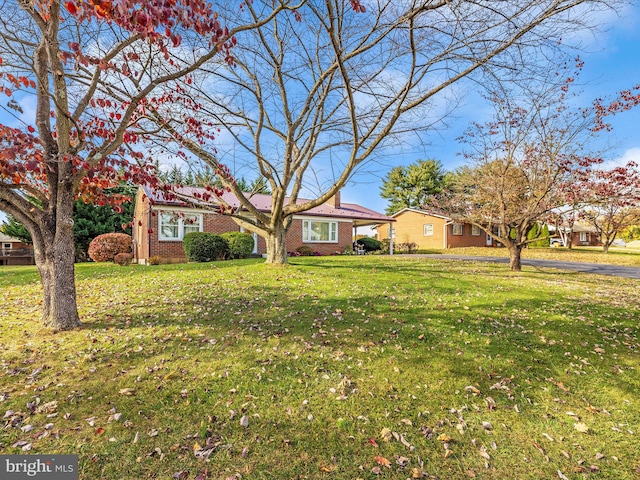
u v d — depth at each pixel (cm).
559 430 280
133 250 1761
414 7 516
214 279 867
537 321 548
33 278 974
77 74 466
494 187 1157
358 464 235
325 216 1977
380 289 755
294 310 585
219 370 365
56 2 382
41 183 564
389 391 331
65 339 442
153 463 231
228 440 257
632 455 252
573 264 1555
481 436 270
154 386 329
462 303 646
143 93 452
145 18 268
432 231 2866
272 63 821
